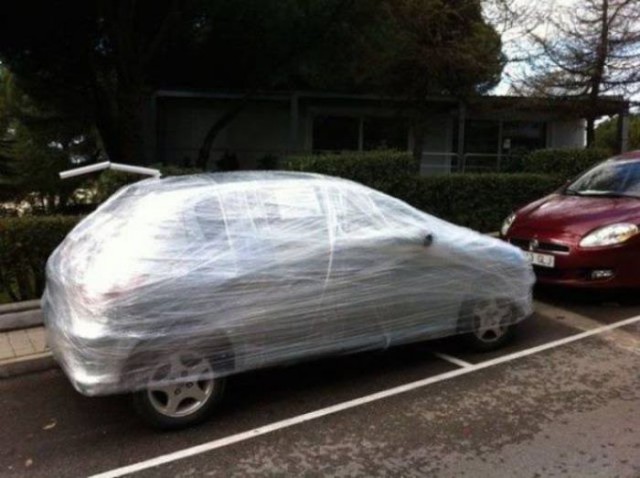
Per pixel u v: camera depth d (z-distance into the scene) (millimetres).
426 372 5031
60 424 4238
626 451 3727
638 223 6617
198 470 3611
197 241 4113
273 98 15906
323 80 14094
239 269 4133
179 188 4402
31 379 5055
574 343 5664
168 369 3971
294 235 4406
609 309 6723
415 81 14555
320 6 11086
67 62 12883
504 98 15531
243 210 4352
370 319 4656
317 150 17891
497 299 5375
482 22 13656
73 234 4609
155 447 3893
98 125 14539
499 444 3832
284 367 4922
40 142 13797
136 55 10914
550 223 6863
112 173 8242
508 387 4703
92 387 3746
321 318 4430
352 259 4539
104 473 3602
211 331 4043
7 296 6652
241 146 17922
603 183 7727
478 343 5379
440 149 18906
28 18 10781
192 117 17516
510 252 5441
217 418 4266
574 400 4449
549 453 3713
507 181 11070
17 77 14102
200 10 11117
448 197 10562
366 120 18203
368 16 11547
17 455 3822
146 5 11289
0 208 9758
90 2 10492
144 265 3895
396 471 3551
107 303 3750
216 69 13852
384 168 9758
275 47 12094
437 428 4062
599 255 6480
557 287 6984
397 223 4879
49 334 4367
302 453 3781
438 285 4988
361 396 4594
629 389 4633
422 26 12945
